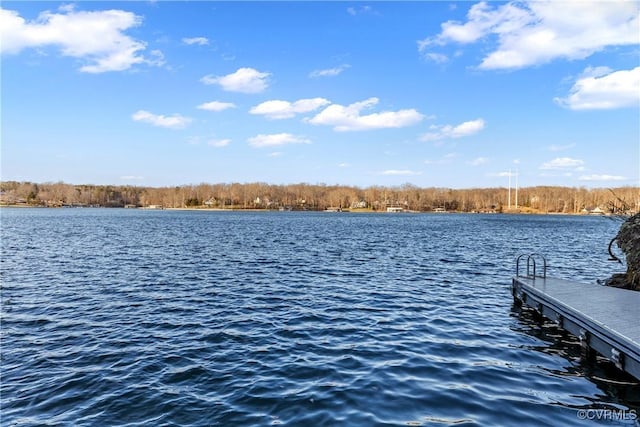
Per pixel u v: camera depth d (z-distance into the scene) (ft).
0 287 48.34
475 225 229.25
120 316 36.24
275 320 35.14
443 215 469.98
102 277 55.26
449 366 24.95
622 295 33.86
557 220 323.16
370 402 20.20
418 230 176.35
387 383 22.43
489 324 34.22
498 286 51.24
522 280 40.78
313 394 21.12
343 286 50.37
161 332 31.83
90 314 36.86
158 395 21.17
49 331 31.99
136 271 60.23
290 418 18.67
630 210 50.34
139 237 121.80
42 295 44.29
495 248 100.12
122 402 20.47
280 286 50.08
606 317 26.78
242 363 25.50
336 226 205.36
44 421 18.72
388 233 154.10
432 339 30.17
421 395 20.99
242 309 38.83
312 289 48.44
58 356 26.76
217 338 30.37
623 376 23.73
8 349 28.02
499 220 317.42
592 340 26.11
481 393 21.31
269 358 26.35
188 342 29.50
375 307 39.81
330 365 25.08
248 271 61.16
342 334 31.37
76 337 30.55
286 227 190.49
